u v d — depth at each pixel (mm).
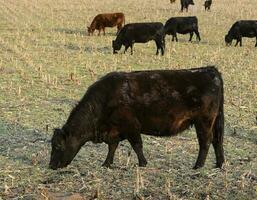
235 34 30141
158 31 26297
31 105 16266
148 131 10633
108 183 9781
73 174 10305
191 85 10461
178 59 25250
